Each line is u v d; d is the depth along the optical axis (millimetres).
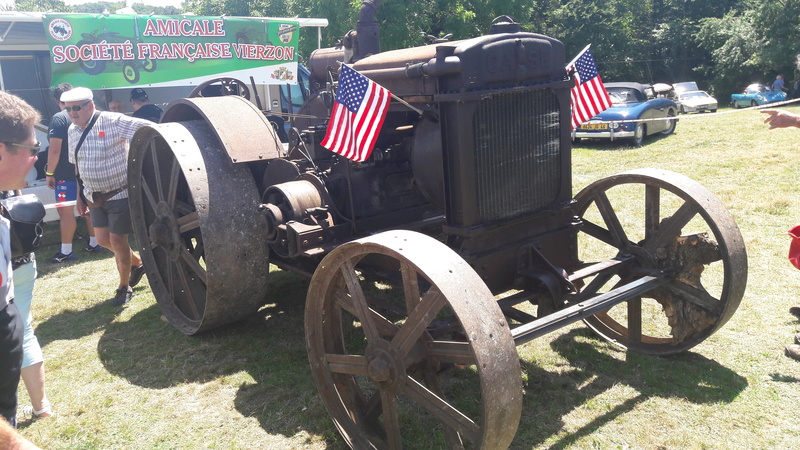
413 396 2648
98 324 4801
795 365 3479
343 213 3879
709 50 32781
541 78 3379
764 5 27719
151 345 4312
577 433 2982
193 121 4277
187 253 4359
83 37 7848
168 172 4590
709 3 35438
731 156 9805
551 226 3576
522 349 3904
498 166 3242
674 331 3648
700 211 3432
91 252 7094
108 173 4898
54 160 6461
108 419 3371
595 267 3576
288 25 9438
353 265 2826
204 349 4176
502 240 3336
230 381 3713
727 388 3291
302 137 4094
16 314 2057
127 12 8281
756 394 3219
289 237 3619
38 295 5578
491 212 3246
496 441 2395
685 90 21094
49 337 4590
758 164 8953
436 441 3004
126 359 4109
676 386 3350
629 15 33844
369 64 3836
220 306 4008
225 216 3885
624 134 11977
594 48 31828
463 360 2570
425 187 3584
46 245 7531
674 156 10352
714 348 3740
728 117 16438
